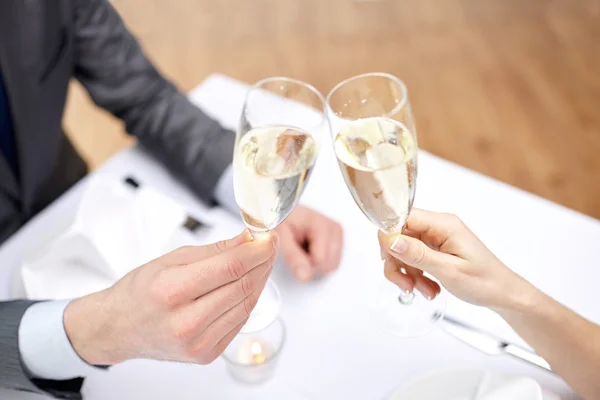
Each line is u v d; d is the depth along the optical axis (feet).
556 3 7.50
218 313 2.05
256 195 2.02
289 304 2.63
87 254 2.70
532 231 2.78
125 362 2.49
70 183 3.97
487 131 6.18
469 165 5.90
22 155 3.23
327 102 2.02
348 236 2.85
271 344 2.45
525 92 6.50
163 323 2.06
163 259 2.15
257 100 2.09
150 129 3.32
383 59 7.04
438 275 2.25
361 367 2.43
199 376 2.44
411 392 2.26
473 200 2.91
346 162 2.05
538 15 7.38
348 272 2.72
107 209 2.78
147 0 8.14
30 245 2.90
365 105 2.14
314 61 7.07
